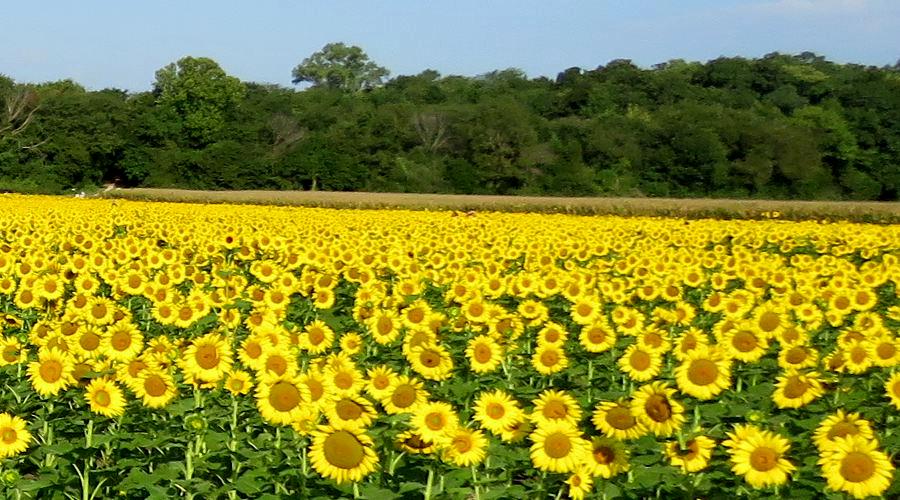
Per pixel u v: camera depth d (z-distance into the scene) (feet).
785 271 55.67
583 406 28.73
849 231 94.63
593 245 74.02
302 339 31.32
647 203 173.58
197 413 25.21
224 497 23.70
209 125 303.27
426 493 20.98
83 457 23.73
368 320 35.37
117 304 45.60
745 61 376.07
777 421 25.85
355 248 65.16
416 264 57.57
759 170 255.29
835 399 28.02
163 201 196.44
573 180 263.90
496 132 270.87
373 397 23.73
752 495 21.45
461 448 21.34
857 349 29.48
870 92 290.97
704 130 262.47
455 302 44.70
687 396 27.76
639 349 29.60
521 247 75.46
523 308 39.24
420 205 177.06
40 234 76.28
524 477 25.39
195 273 52.13
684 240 86.74
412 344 30.89
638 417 21.62
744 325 32.45
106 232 88.02
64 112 289.12
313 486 22.66
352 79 561.43
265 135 311.27
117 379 25.59
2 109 286.66
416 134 291.79
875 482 19.01
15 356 29.99
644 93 351.05
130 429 26.16
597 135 274.16
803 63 392.88
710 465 22.22
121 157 291.79
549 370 30.78
